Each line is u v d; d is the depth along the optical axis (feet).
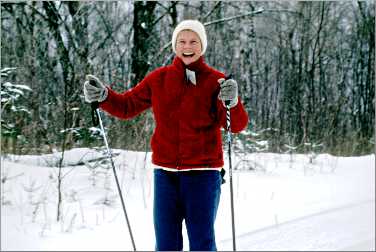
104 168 26.61
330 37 82.23
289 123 59.67
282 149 43.86
